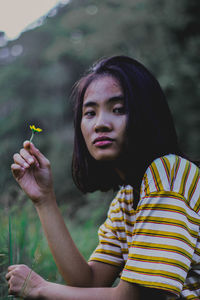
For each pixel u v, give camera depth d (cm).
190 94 692
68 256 116
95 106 112
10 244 131
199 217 105
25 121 1616
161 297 104
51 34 2055
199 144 655
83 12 1576
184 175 108
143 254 100
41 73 1866
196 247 105
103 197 653
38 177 120
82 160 126
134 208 118
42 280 112
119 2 1084
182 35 842
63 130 1520
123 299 101
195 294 106
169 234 99
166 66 743
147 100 111
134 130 108
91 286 121
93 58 1363
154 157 111
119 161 115
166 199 103
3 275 134
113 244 127
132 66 115
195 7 830
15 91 1811
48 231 117
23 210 179
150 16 887
